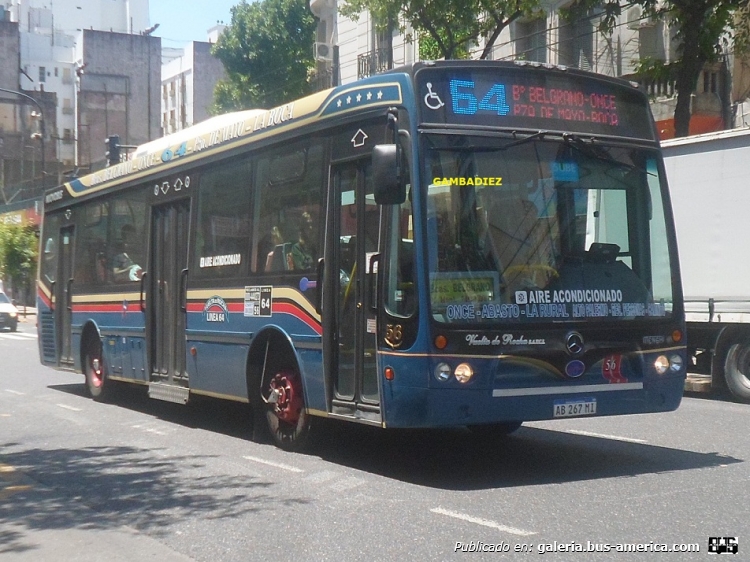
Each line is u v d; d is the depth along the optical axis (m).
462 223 8.17
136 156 14.12
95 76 74.06
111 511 7.92
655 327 8.76
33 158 66.50
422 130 8.19
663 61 22.83
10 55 77.88
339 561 6.26
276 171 10.30
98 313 14.95
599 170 8.81
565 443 10.40
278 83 41.41
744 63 23.23
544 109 8.67
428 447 10.35
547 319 8.28
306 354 9.58
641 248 8.90
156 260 13.07
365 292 8.73
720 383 14.49
